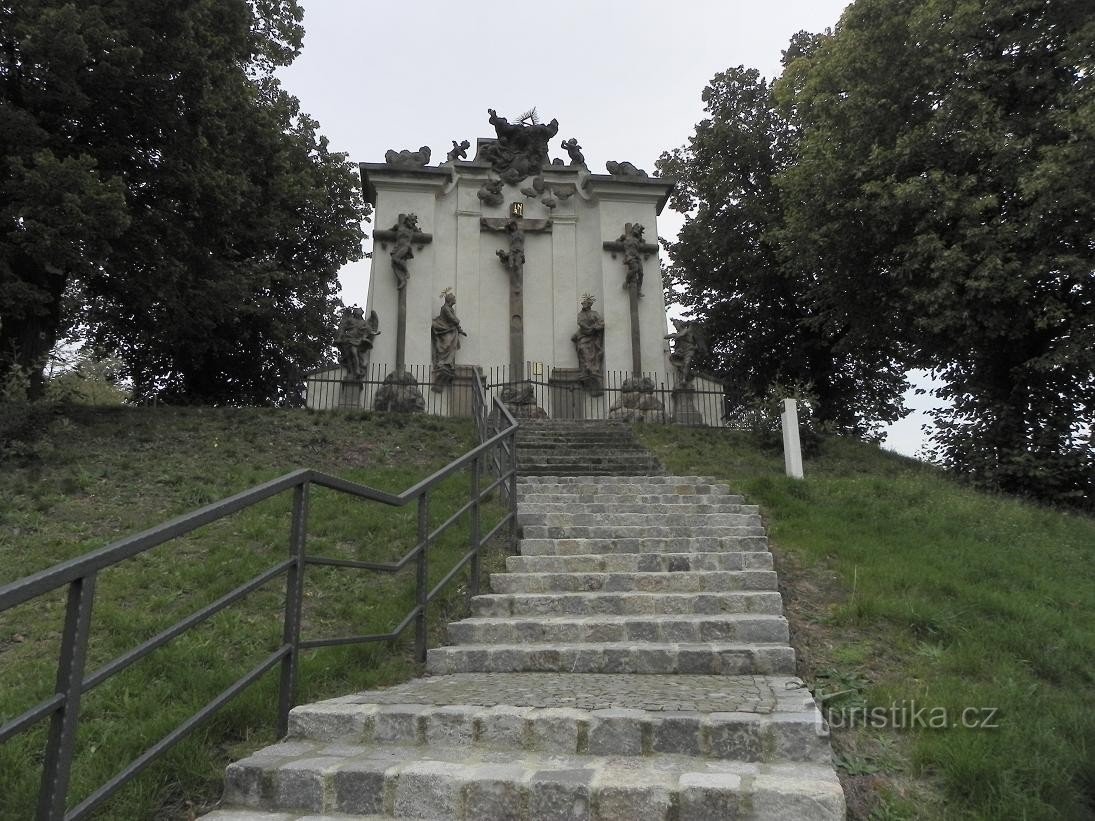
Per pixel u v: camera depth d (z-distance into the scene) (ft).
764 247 82.79
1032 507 39.52
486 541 23.35
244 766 11.60
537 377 66.90
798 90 64.85
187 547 24.16
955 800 11.45
